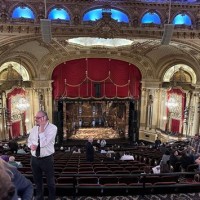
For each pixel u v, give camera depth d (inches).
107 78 949.8
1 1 557.6
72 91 947.3
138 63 941.2
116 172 296.4
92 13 614.5
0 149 572.1
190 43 653.9
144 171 310.2
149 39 649.6
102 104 1024.2
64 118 979.3
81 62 930.7
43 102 924.6
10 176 61.3
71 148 837.2
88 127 1035.3
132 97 976.3
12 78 826.2
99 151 698.8
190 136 870.4
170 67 907.4
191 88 860.6
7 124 805.9
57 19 593.0
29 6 579.8
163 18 619.2
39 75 892.6
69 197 221.5
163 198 225.0
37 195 165.8
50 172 159.9
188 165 341.4
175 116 936.9
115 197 224.4
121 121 1038.4
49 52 837.2
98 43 821.2
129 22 614.2
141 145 892.6
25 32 595.5
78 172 292.7
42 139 152.9
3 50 650.2
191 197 228.1
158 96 973.8
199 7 610.5
